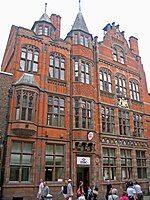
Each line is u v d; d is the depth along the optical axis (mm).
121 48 32625
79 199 12602
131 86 31734
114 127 27281
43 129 21609
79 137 22797
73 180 21547
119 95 29312
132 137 28594
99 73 28266
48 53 24594
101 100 27125
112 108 27906
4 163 18953
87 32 28391
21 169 19531
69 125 23375
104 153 25375
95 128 24938
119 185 24891
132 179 26531
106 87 28422
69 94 24391
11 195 18281
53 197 20188
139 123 30547
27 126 20109
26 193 18984
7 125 20000
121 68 31078
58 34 29281
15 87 21141
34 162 20172
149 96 33625
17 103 20781
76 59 26109
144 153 29625
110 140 26125
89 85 25625
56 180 21172
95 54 28719
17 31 23578
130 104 30172
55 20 29672
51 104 23016
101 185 23312
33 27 26797
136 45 35531
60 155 22078
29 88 21281
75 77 25344
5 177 18469
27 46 23469
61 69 25062
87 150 23141
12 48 24922
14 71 21859
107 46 30688
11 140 19656
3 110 20516
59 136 22328
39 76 23078
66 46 26141
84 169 23516
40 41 24406
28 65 22922
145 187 27516
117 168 25609
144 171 28656
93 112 24891
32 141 20688
